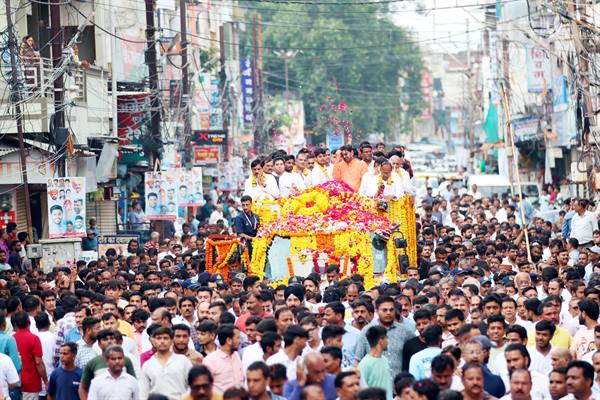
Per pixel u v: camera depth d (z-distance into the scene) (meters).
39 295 25.73
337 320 20.53
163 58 62.25
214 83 79.44
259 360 16.88
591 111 43.59
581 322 21.84
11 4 41.50
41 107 38.88
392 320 19.92
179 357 18.83
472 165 102.75
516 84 74.69
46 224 42.75
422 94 132.62
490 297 22.17
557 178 69.75
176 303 23.97
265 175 33.00
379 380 18.48
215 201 65.31
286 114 105.56
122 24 56.78
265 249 31.53
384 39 127.06
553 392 17.22
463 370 16.72
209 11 87.94
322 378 16.53
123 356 18.42
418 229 41.19
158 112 51.19
